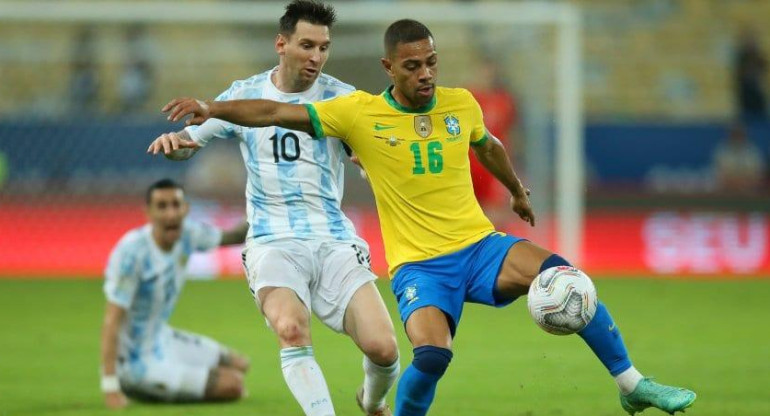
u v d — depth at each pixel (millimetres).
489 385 28562
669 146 63719
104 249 59344
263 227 21719
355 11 53938
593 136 63469
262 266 21016
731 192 62812
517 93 58469
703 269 60938
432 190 20219
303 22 21609
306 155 21812
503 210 55812
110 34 66000
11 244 59031
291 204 21766
